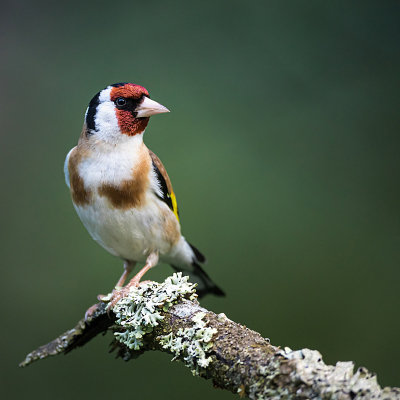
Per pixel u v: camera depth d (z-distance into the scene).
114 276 8.35
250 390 2.91
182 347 3.47
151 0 10.25
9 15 10.19
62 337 4.86
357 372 2.59
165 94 9.77
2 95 9.80
